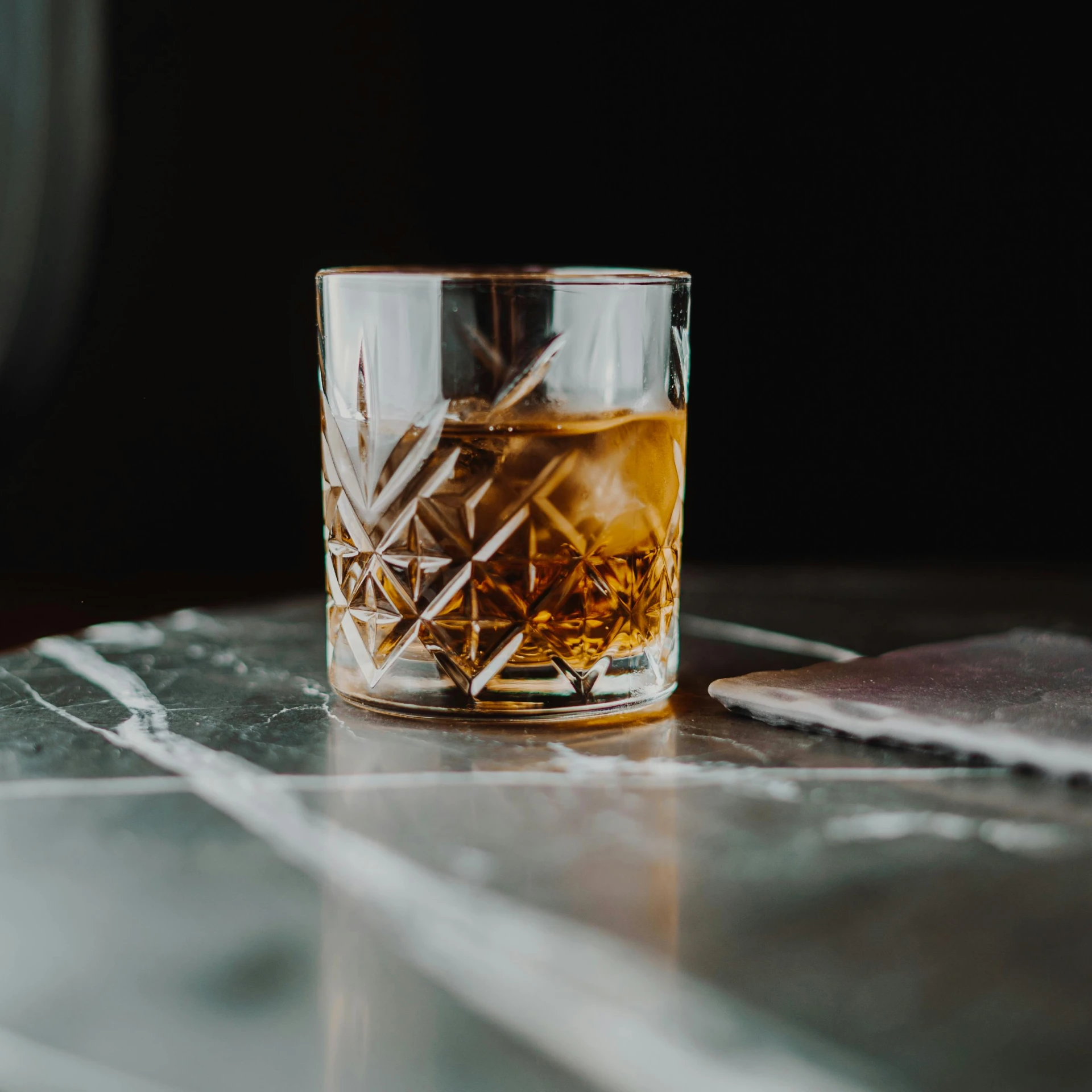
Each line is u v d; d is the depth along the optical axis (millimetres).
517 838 415
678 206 1308
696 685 525
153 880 400
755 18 1254
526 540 469
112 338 1405
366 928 382
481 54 1352
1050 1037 348
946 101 1215
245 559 1473
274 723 489
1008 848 408
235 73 1369
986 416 1260
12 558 1447
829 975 364
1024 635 545
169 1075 346
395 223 1401
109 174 1320
